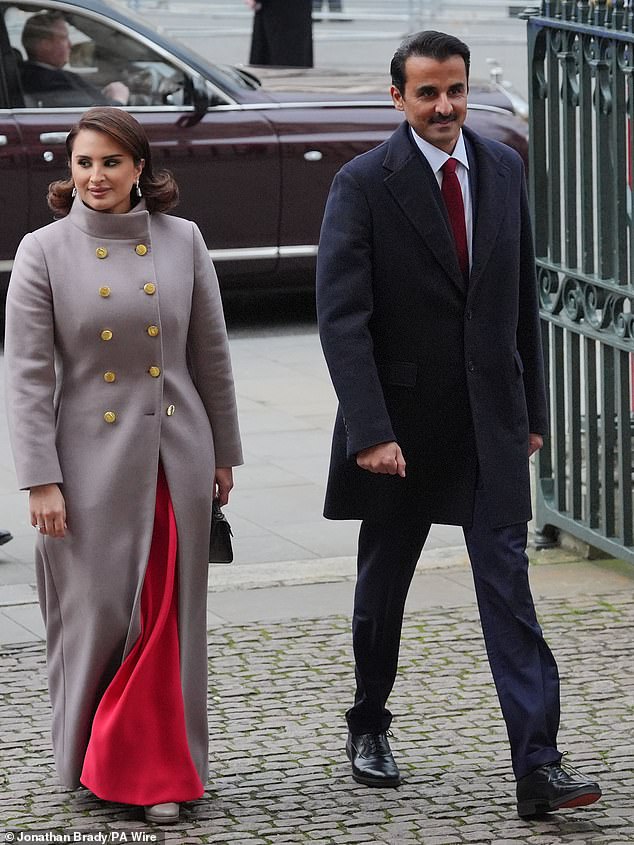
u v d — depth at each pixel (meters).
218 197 14.12
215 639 7.66
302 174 14.30
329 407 12.05
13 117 13.73
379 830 5.77
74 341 5.77
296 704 6.93
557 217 8.88
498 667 5.84
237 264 14.28
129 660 5.83
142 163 5.81
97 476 5.79
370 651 6.15
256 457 10.84
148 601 5.89
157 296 5.79
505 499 5.89
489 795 6.06
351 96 14.60
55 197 5.92
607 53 8.17
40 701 6.95
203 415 5.97
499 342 5.93
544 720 5.75
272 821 5.85
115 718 5.78
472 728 6.68
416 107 5.80
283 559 8.95
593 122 8.48
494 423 5.92
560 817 5.88
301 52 19.31
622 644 7.60
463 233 5.90
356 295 5.84
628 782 6.17
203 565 5.93
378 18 26.81
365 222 5.85
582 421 9.55
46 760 6.37
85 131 5.71
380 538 6.08
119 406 5.81
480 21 26.94
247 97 14.30
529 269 6.12
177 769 5.85
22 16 13.78
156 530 5.89
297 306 15.59
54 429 5.80
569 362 8.84
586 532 8.78
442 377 5.94
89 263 5.76
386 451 5.76
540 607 8.12
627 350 8.19
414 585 8.47
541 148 8.94
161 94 14.08
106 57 14.02
